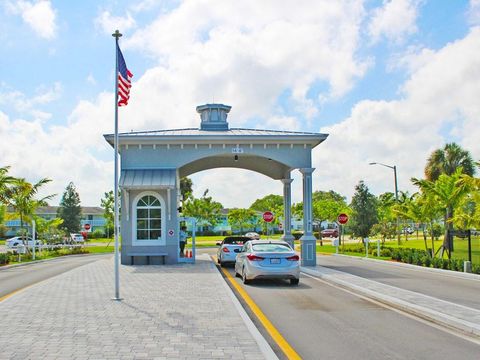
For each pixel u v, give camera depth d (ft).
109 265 79.41
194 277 59.36
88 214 341.62
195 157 81.66
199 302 39.93
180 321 32.09
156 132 85.15
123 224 79.20
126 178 78.59
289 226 100.53
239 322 31.78
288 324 33.58
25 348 25.23
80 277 60.18
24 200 121.19
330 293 49.21
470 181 78.02
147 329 29.68
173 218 79.77
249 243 60.08
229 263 81.51
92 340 26.91
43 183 124.06
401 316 36.55
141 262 79.87
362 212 144.05
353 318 35.73
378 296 45.03
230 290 47.65
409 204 97.09
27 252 119.24
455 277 64.95
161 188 78.13
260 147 82.23
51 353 24.25
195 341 26.66
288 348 26.99
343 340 28.86
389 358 24.89
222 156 94.32
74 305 38.60
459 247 130.93
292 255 56.08
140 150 81.20
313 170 82.12
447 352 26.02
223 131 88.79
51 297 43.04
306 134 82.33
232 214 274.57
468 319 33.06
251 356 23.68
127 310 36.24
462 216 79.92
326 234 246.06
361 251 123.13
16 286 57.98
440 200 89.86
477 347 27.09
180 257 90.74
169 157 81.30
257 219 304.50
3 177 107.65
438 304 39.52
